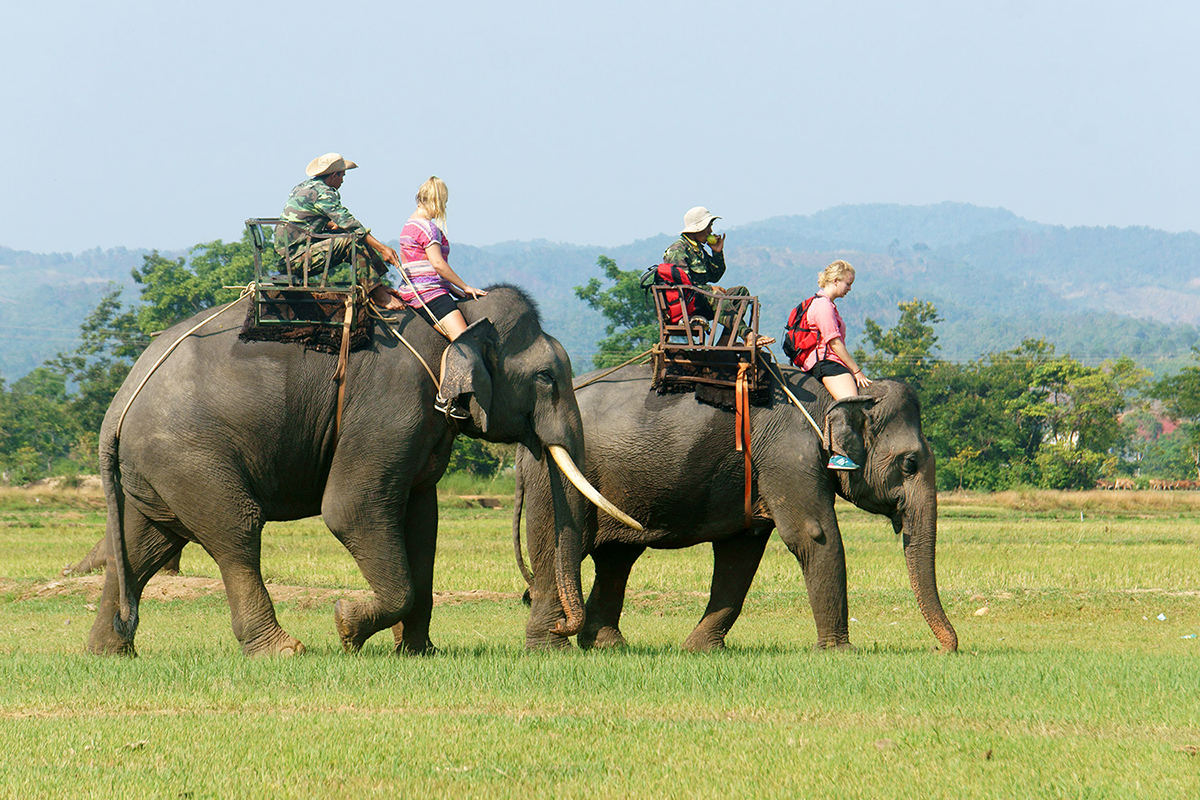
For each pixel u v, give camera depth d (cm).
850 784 1781
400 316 3189
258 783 1758
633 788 1752
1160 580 6450
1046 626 4878
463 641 4031
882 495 3588
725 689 2519
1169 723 2230
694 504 3569
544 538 3569
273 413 3067
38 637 4106
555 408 3322
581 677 2631
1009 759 1936
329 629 4416
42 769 1823
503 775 1819
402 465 3134
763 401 3500
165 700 2395
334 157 3209
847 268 3603
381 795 1708
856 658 3083
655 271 3591
